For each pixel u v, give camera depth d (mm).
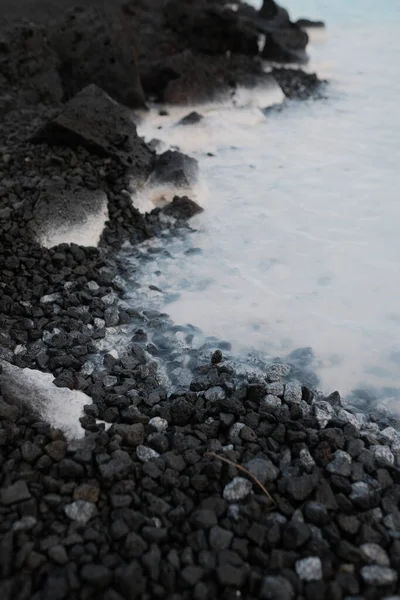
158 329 1467
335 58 3678
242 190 2062
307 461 1137
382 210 1919
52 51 2695
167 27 3568
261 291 1589
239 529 1027
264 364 1367
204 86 2793
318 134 2547
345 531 1034
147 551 987
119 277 1625
